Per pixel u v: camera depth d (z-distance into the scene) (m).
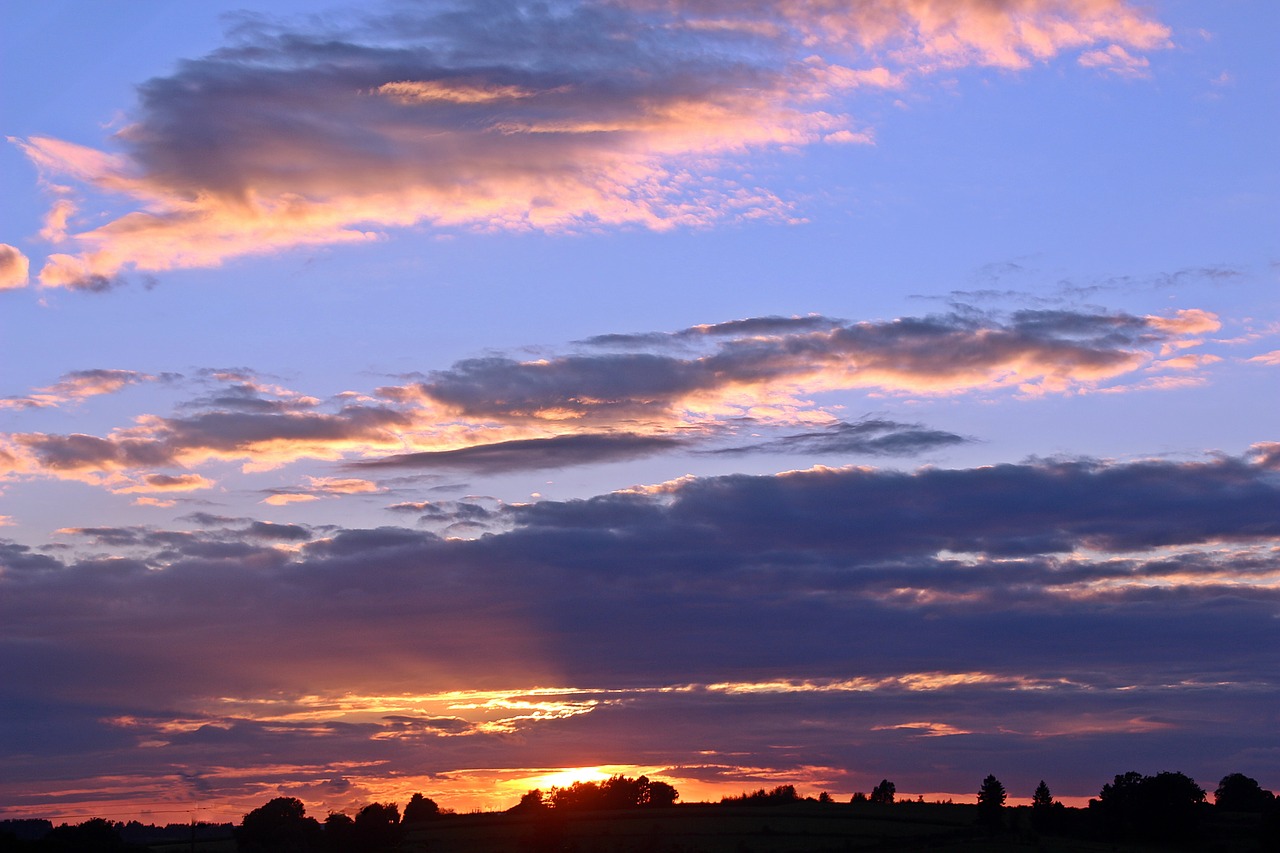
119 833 121.50
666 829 147.38
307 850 131.12
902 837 141.25
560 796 175.75
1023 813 155.88
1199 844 138.50
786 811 163.62
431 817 162.88
